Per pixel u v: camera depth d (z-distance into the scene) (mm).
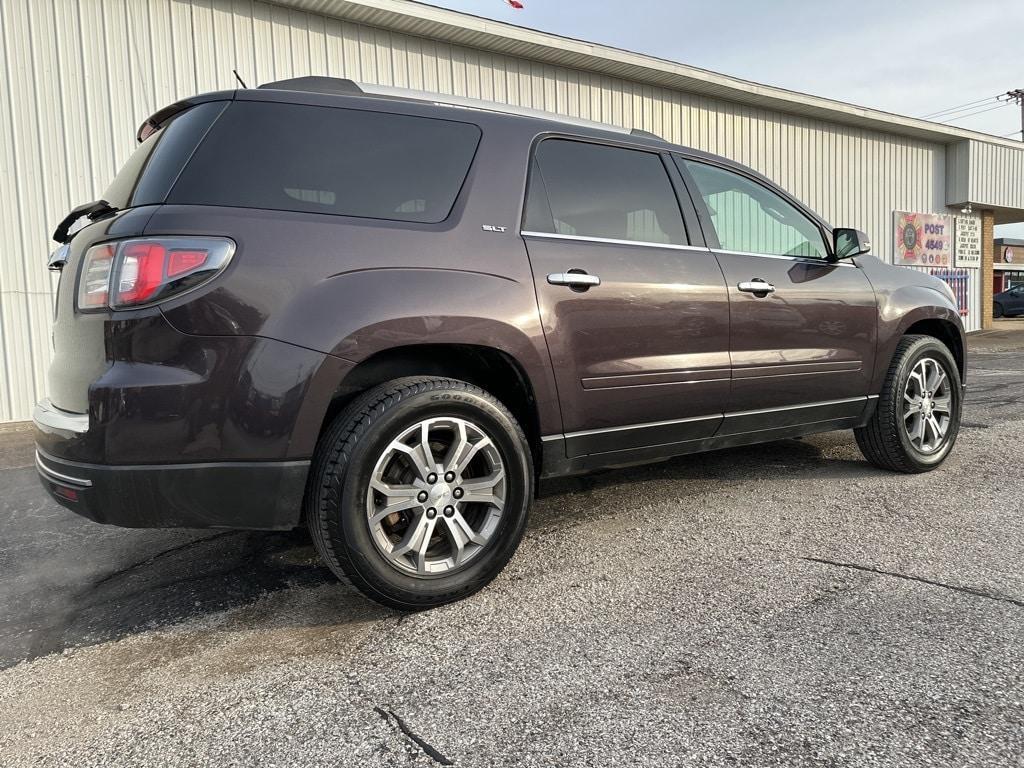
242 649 1969
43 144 6516
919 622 1990
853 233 3277
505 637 1967
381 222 2168
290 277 1964
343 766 1419
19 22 6359
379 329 2047
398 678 1765
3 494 3871
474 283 2238
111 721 1621
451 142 2414
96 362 1901
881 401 3533
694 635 1942
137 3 6852
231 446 1906
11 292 6461
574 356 2461
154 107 6996
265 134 2105
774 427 3170
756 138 12078
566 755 1430
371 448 2016
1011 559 2455
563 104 9859
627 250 2666
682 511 3109
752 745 1448
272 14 7609
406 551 2102
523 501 2307
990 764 1373
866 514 3004
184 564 2682
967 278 15773
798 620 2020
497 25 8578
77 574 2615
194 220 1897
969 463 3859
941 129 14102
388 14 7918
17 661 1951
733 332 2906
